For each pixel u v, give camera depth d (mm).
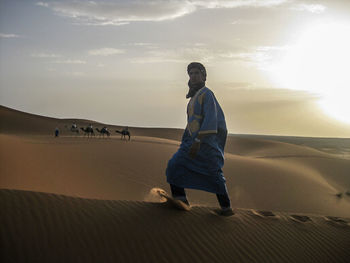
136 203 5297
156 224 4570
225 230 4844
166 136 98875
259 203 18375
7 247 3406
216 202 16297
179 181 5012
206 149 4949
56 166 18609
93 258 3570
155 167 22547
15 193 4578
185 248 4164
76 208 4547
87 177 17547
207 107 4914
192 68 5219
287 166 32531
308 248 4996
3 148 20453
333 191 23297
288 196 20406
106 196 14625
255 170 26859
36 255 3398
